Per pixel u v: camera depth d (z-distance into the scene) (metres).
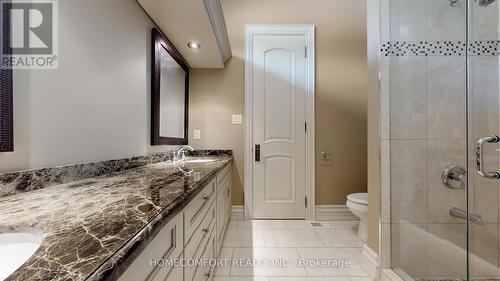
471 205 1.43
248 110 2.83
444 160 1.46
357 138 2.83
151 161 1.88
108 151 1.38
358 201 2.14
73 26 1.12
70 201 0.76
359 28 2.83
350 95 2.82
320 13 2.83
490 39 1.43
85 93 1.20
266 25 2.82
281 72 2.83
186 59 2.61
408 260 1.51
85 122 1.20
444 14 1.46
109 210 0.66
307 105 2.82
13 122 0.85
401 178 1.53
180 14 1.75
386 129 1.54
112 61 1.41
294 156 2.83
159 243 0.65
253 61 2.84
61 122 1.05
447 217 1.45
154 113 1.89
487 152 1.40
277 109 2.84
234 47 2.84
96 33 1.27
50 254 0.41
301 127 2.83
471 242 1.43
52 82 1.01
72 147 1.12
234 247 2.07
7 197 0.81
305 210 2.82
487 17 1.43
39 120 0.95
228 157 2.62
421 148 1.50
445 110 1.46
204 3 1.68
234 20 2.83
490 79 1.43
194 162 2.07
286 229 2.51
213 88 2.85
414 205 1.51
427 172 1.49
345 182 2.82
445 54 1.46
